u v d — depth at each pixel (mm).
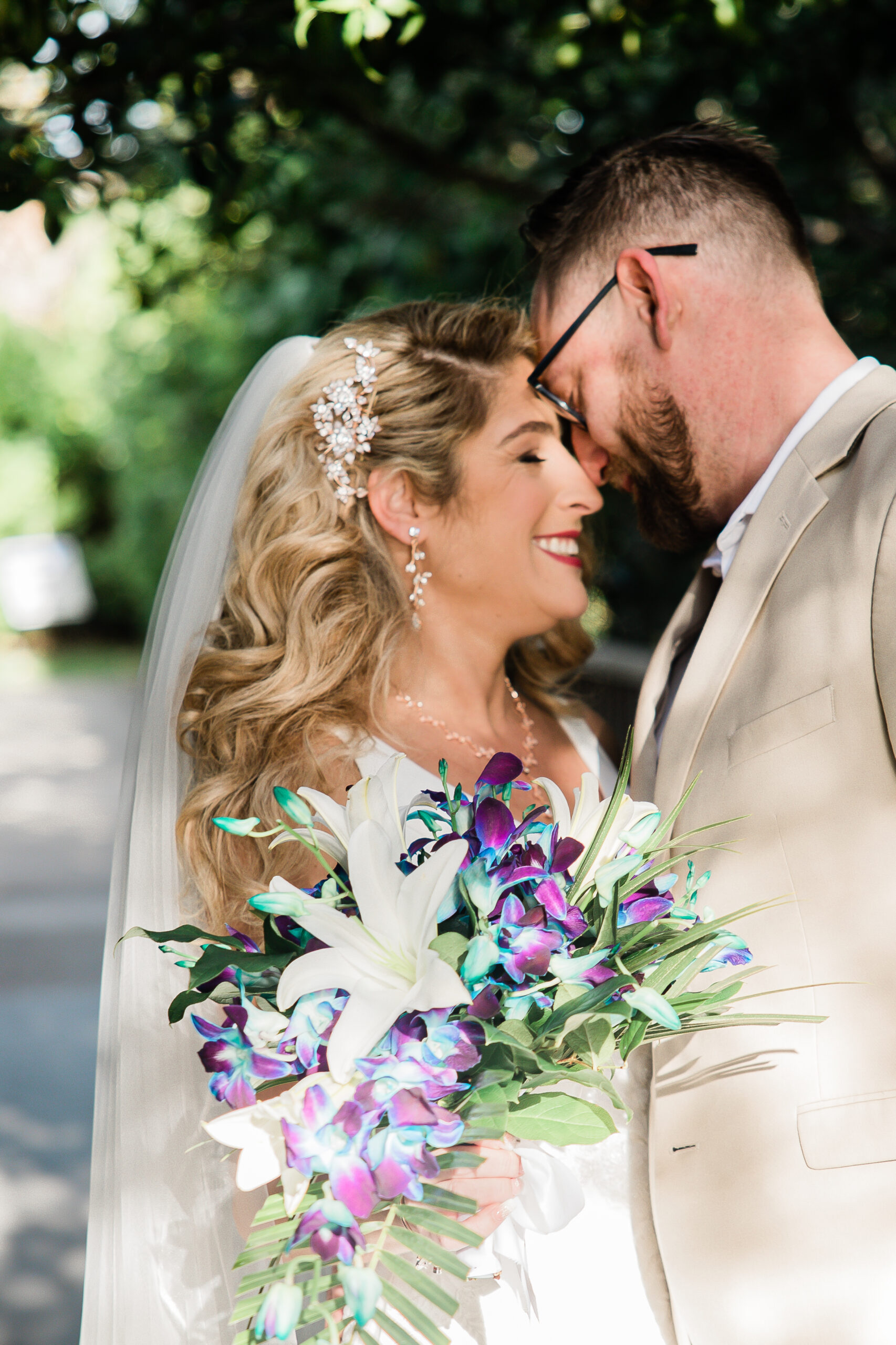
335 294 5449
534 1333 1518
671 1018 1173
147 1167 1593
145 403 17250
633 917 1299
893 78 3992
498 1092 1174
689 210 1734
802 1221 1421
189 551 1899
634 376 1794
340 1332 1156
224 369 13289
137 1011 1641
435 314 1962
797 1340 1422
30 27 2771
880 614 1416
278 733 1760
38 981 6055
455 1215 1269
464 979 1188
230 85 3344
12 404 23828
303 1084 1152
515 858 1267
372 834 1232
